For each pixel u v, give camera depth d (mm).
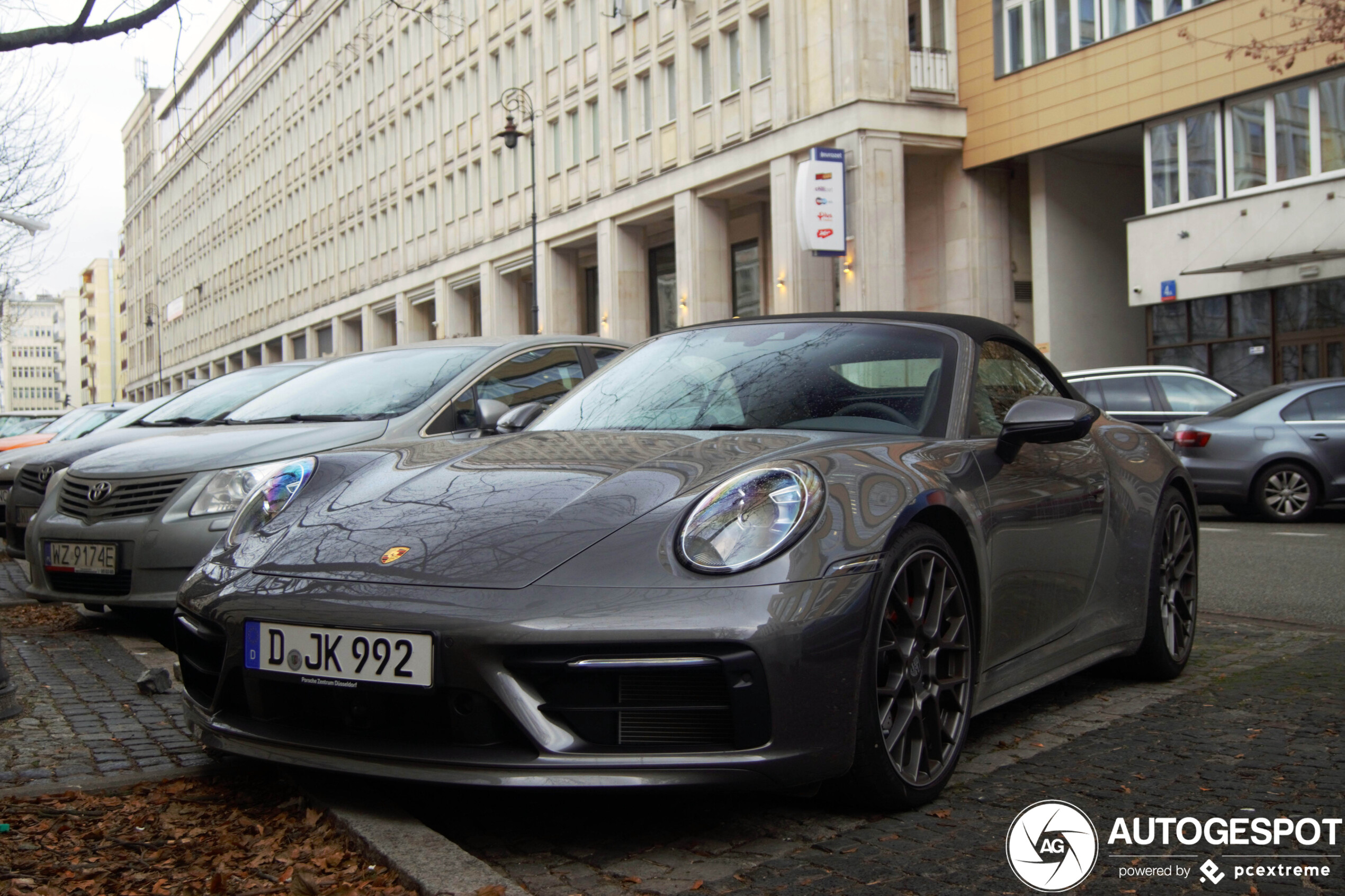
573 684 2590
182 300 86750
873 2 25297
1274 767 3229
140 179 99250
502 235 41781
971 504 3191
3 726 3869
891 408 3490
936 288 27406
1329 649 4965
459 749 2625
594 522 2797
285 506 3387
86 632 5977
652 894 2445
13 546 8750
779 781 2580
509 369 6172
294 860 2637
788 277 27391
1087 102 23672
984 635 3219
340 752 2725
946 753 3047
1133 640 4211
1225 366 21953
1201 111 21797
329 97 58156
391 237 51781
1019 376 4008
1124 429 4520
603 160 34844
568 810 2990
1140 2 22625
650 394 3850
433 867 2469
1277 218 20531
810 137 26438
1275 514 12117
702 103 30594
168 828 2861
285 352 65438
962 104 26328
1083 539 3832
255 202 70000
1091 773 3223
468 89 44156
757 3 28156
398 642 2637
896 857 2607
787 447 3066
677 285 32156
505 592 2627
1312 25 18562
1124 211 26516
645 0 32625
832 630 2637
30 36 5254
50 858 2654
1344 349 19906
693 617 2527
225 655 2924
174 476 5430
